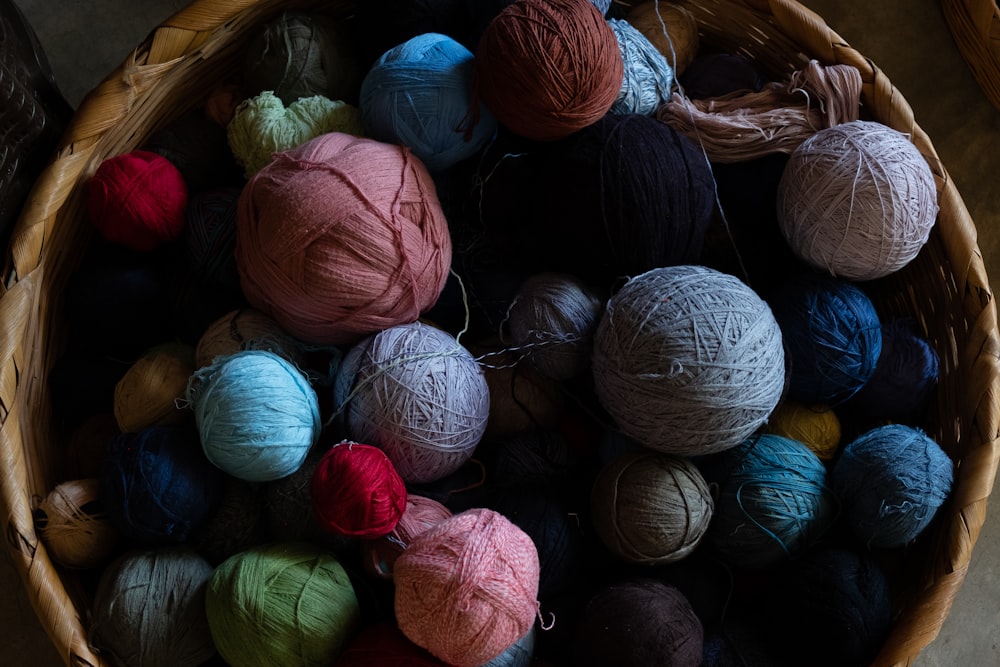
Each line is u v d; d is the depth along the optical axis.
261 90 1.07
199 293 1.02
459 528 0.81
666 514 0.90
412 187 0.90
